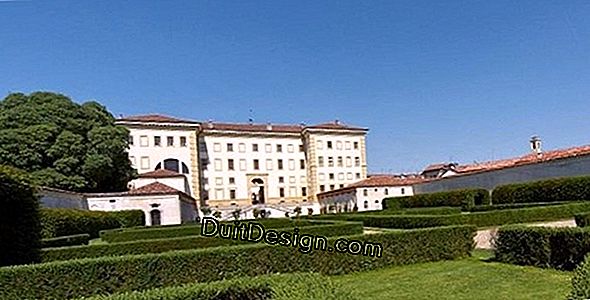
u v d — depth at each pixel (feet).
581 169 104.12
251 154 294.87
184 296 20.29
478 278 37.52
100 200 144.05
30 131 148.56
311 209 288.92
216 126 291.79
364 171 308.60
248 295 21.57
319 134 299.99
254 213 265.75
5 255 40.42
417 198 156.97
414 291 34.47
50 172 147.74
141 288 36.11
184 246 55.21
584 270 20.68
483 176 137.69
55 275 33.63
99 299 19.21
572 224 73.36
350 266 44.78
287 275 22.71
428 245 48.34
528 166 119.85
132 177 180.34
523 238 42.47
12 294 32.40
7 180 40.27
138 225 139.23
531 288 33.14
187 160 258.98
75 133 159.63
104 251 50.08
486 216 76.84
